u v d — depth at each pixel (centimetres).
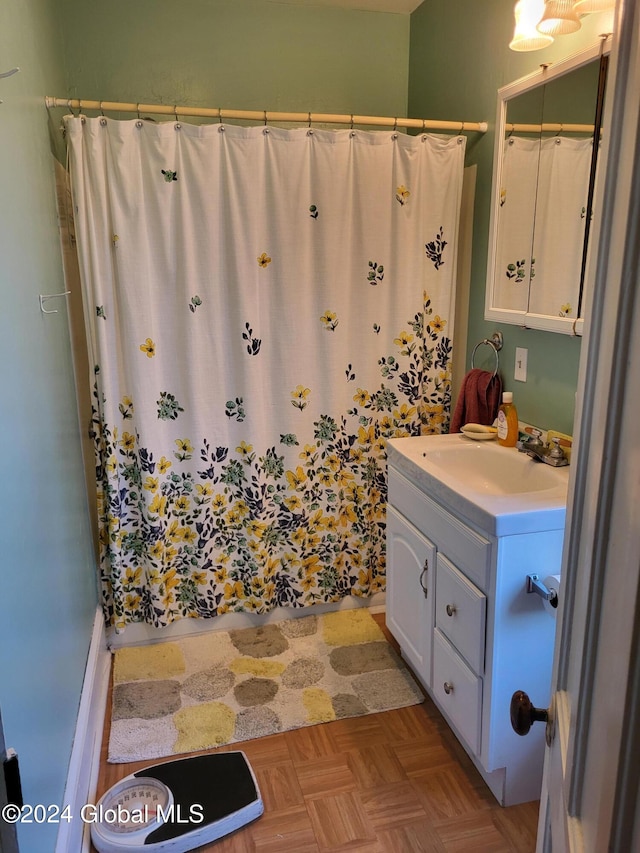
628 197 49
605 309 58
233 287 228
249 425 239
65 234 217
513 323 213
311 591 265
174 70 253
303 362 241
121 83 250
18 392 124
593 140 172
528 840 164
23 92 154
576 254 181
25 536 122
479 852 161
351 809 174
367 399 251
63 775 147
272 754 194
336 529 261
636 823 44
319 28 265
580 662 60
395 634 228
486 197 234
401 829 168
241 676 230
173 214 219
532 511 156
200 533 246
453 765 190
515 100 206
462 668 178
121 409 230
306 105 270
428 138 232
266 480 248
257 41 259
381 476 261
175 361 231
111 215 213
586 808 56
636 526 45
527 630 163
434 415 260
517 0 192
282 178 224
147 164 213
